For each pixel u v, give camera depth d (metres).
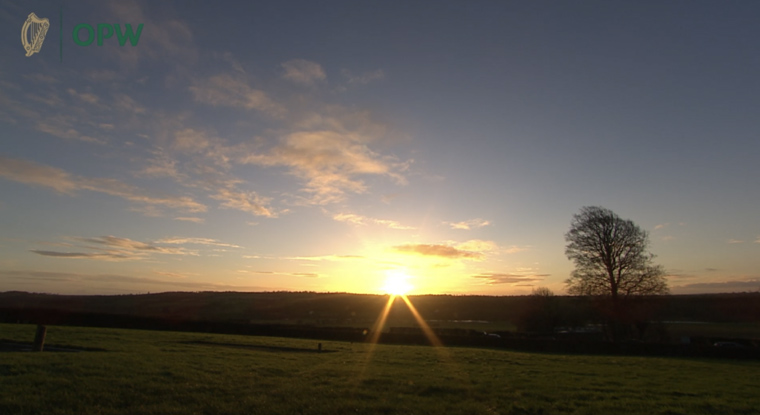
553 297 72.06
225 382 15.73
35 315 54.31
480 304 128.38
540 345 44.28
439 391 16.27
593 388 18.38
